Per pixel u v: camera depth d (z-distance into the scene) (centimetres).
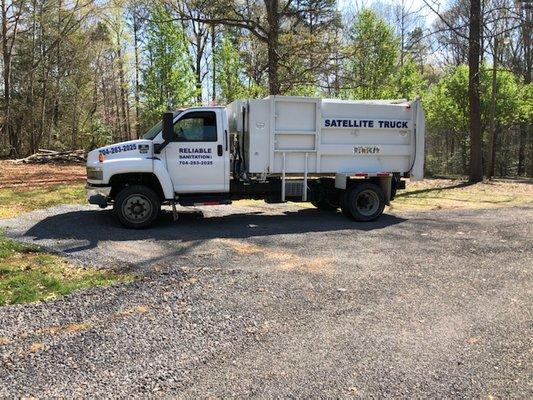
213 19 1884
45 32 3344
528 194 1568
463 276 628
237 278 608
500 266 676
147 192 921
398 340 435
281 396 343
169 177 929
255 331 452
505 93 2603
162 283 583
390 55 2378
